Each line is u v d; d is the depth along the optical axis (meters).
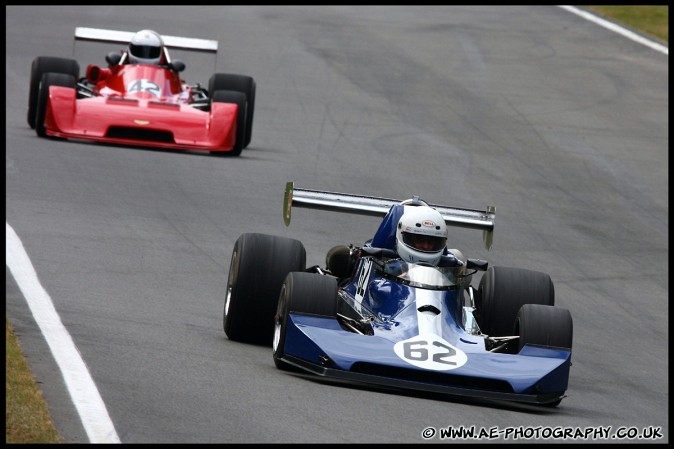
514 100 98.56
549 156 81.00
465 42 121.50
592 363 39.94
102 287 41.94
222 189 61.91
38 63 72.19
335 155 74.81
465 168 74.94
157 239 50.59
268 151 73.94
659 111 99.06
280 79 99.81
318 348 31.41
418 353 31.61
